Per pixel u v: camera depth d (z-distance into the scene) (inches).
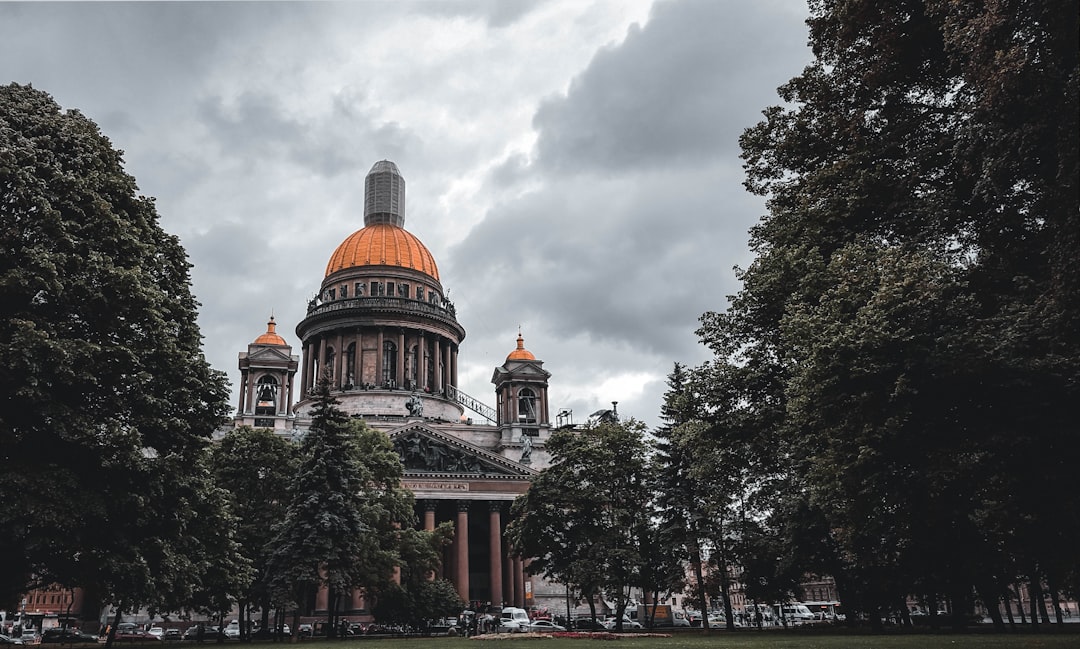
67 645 2300.7
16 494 1119.0
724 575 2817.4
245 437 2689.5
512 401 5083.7
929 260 1090.1
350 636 2938.0
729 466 1626.5
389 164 6279.5
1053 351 982.4
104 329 1249.4
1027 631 2133.4
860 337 1003.9
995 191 971.3
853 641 1519.4
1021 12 892.0
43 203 1183.6
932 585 2279.8
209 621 3811.5
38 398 1122.7
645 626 3518.7
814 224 1380.4
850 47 1347.2
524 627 3201.3
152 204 1469.0
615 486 2721.5
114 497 1235.2
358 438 3107.8
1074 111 850.8
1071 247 875.4
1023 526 1233.4
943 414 1030.4
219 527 1627.7
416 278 5669.3
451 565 4357.8
